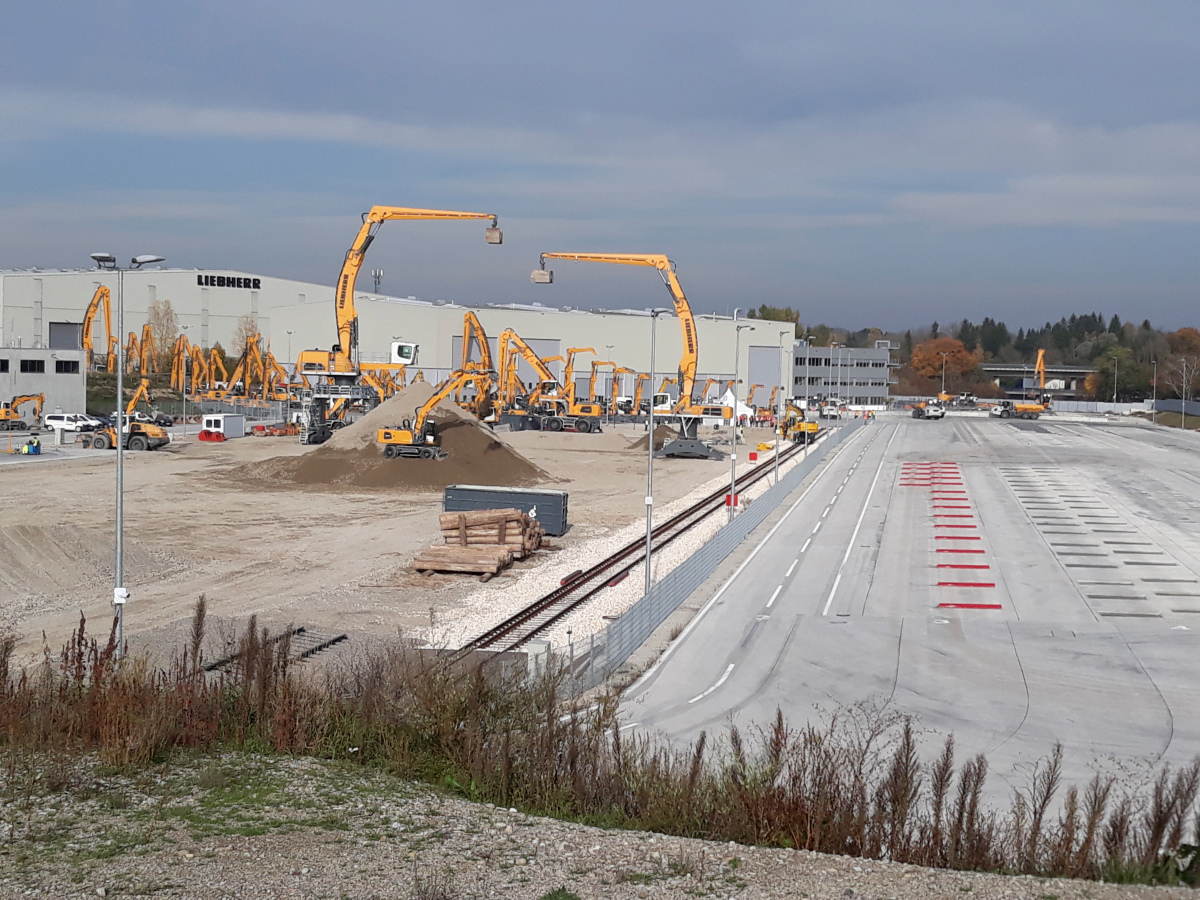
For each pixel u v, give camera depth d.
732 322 176.12
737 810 16.31
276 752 19.27
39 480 66.94
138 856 14.17
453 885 13.47
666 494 69.81
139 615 34.16
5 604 34.03
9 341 166.62
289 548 47.47
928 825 16.53
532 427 118.62
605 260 84.62
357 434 75.69
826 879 13.82
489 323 167.50
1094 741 23.91
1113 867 14.54
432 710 19.70
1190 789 15.96
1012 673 29.31
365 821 15.80
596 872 14.05
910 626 34.41
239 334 185.00
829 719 25.22
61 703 19.69
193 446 95.00
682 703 26.62
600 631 33.34
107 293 144.12
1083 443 106.19
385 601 37.53
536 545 47.97
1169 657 30.86
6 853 14.15
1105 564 44.72
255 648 21.34
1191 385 198.62
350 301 86.50
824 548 48.50
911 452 96.00
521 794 17.45
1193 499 64.44
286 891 13.16
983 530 53.34
